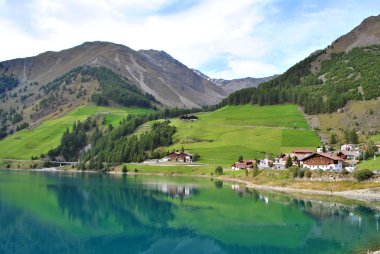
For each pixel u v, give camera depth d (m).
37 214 82.19
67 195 111.75
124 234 67.12
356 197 109.19
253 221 77.38
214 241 63.09
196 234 67.31
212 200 103.94
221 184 151.75
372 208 90.56
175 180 173.25
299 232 68.00
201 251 58.16
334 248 57.56
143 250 58.38
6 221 75.00
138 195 113.69
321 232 67.50
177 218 80.25
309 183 129.12
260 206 94.25
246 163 196.38
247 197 109.81
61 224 73.75
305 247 59.03
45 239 63.41
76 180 170.88
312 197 109.81
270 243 61.81
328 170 135.75
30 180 168.38
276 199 106.00
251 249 59.06
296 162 174.62
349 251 55.28
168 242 62.59
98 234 67.00
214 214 84.44
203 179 180.62
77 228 70.81
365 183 118.38
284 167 167.38
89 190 125.88
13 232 67.19
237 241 63.19
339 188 120.00
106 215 82.56
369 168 131.50
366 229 69.12
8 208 87.94
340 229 69.56
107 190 126.25
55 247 59.25
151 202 100.06
